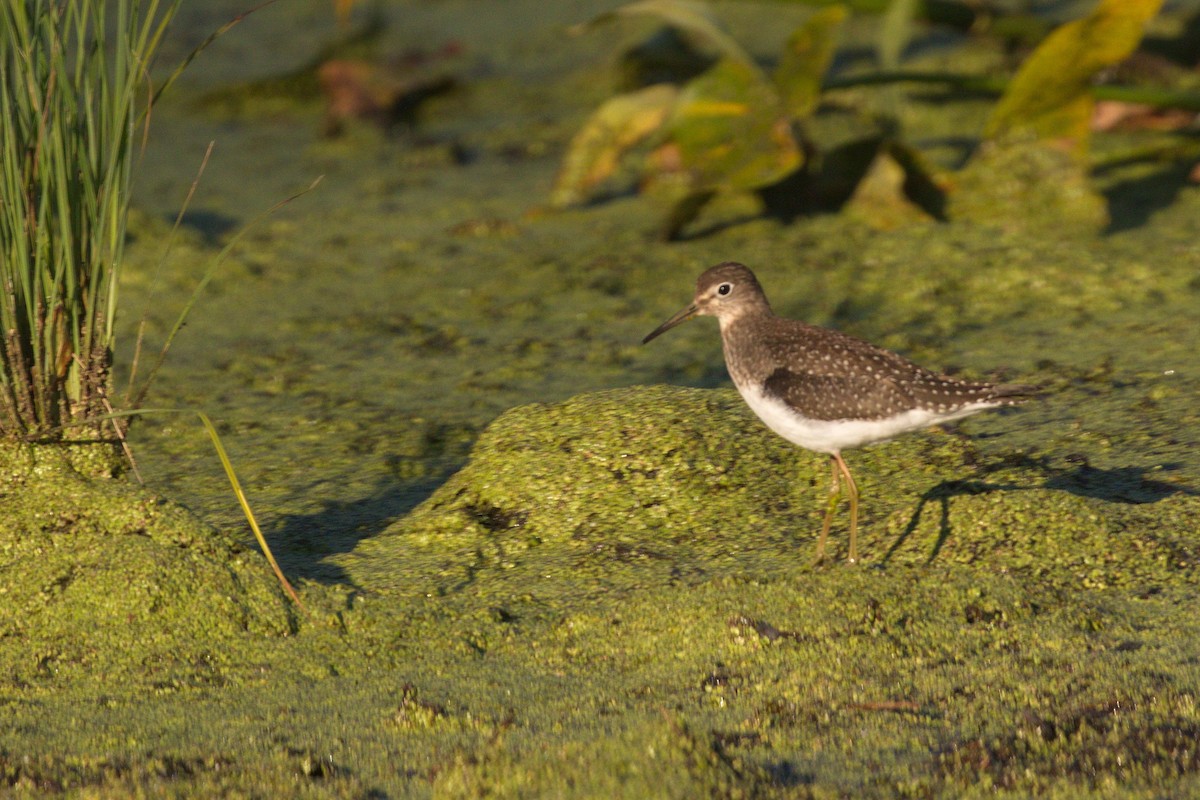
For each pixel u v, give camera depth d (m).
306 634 8.91
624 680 8.18
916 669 7.99
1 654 8.56
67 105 9.31
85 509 9.45
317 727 7.66
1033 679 7.78
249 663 8.54
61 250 9.31
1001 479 10.93
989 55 22.55
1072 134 16.66
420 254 17.62
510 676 8.33
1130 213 17.14
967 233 16.77
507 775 6.72
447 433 12.59
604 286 16.22
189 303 9.87
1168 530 9.58
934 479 11.05
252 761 7.20
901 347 13.95
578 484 10.90
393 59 24.95
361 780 7.00
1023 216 16.81
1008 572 9.18
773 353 9.98
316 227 18.72
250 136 23.20
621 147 18.62
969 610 8.65
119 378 14.19
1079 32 15.84
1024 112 16.72
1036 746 7.00
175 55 26.06
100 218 9.49
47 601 8.84
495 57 25.83
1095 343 13.71
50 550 9.27
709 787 6.52
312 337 15.17
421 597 9.57
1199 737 7.00
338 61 24.38
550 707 7.82
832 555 9.86
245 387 13.91
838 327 14.59
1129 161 18.94
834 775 6.84
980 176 17.11
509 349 14.59
